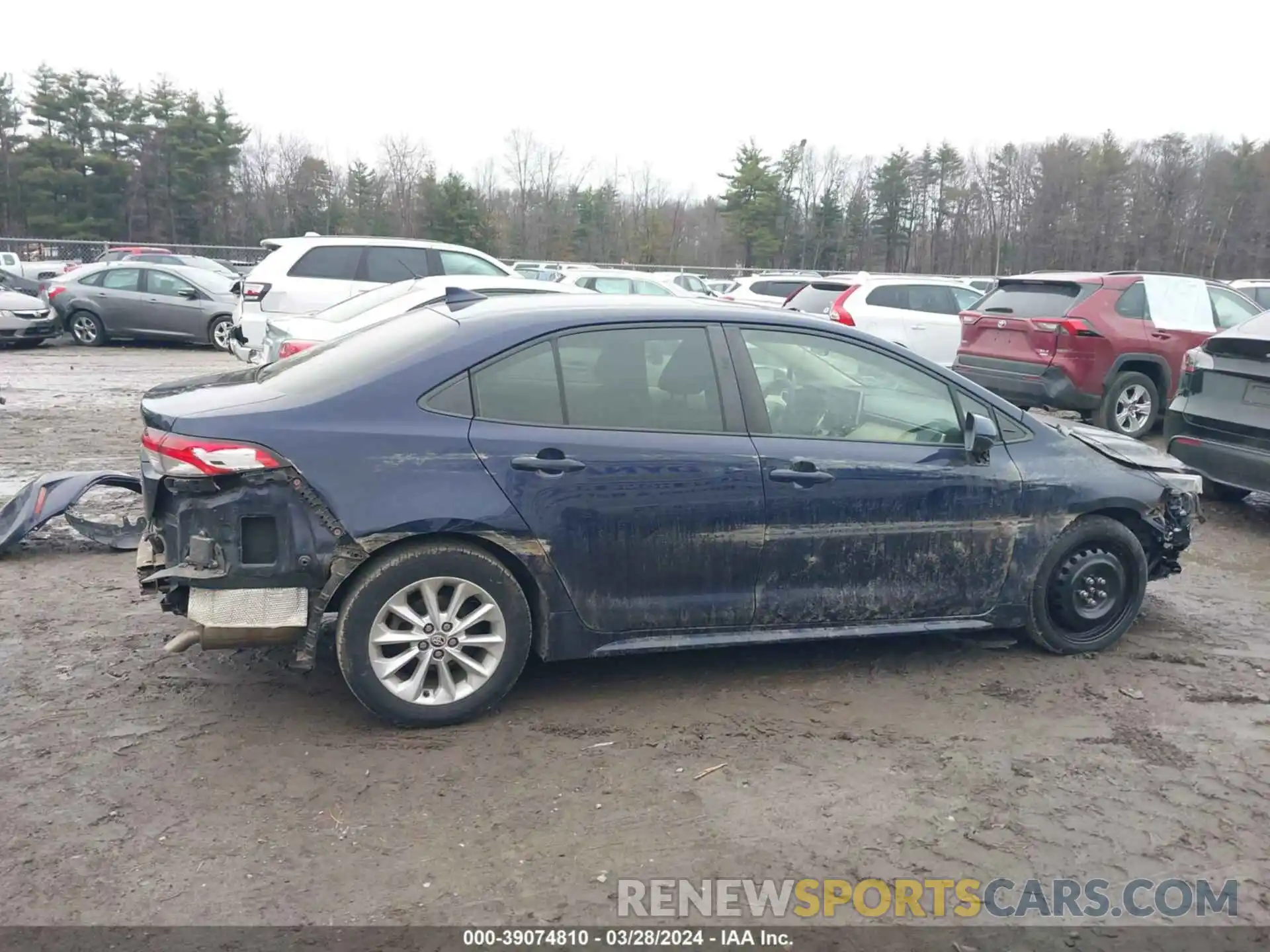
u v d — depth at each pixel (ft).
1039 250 200.23
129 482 21.21
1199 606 18.94
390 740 12.84
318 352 14.79
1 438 31.53
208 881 9.92
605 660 15.69
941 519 14.88
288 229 192.95
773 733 13.30
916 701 14.42
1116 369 33.60
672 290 68.49
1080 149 200.23
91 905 9.52
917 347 43.62
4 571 19.24
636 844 10.75
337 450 12.37
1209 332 34.68
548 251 188.14
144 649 15.55
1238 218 187.83
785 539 14.14
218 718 13.32
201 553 12.27
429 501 12.56
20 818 10.89
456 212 167.73
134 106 182.19
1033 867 10.50
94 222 174.40
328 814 11.12
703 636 14.16
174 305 60.23
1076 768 12.55
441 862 10.33
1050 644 16.10
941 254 213.87
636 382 13.74
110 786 11.57
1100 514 16.16
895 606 14.94
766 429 14.16
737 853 10.63
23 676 14.44
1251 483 23.35
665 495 13.51
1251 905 9.97
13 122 176.86
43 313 58.13
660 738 13.09
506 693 13.39
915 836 11.00
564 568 13.29
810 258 205.36
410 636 12.86
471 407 13.03
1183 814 11.55
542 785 11.86
